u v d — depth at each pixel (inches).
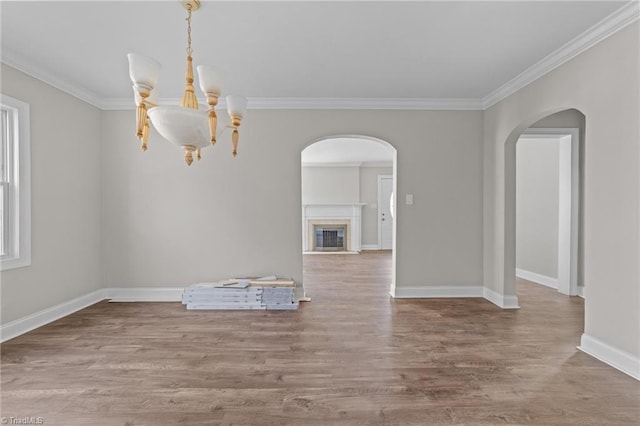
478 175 180.1
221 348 114.0
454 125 179.2
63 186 149.3
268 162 175.6
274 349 113.2
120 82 149.4
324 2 92.0
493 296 169.9
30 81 132.0
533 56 125.0
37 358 106.3
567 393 86.3
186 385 90.1
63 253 149.6
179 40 112.7
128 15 98.0
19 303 128.4
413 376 95.0
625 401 82.7
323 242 391.5
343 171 390.3
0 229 125.3
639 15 90.5
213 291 161.2
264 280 169.3
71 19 100.1
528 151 227.6
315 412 78.4
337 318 145.5
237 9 94.9
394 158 181.8
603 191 103.3
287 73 140.9
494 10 95.7
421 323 138.9
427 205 179.9
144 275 175.5
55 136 144.6
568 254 186.5
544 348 113.8
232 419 75.8
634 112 93.0
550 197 208.5
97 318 145.5
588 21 100.9
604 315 103.6
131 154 173.5
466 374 96.2
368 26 104.5
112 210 174.6
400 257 179.9
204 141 79.4
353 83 152.8
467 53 122.9
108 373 96.6
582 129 184.4
